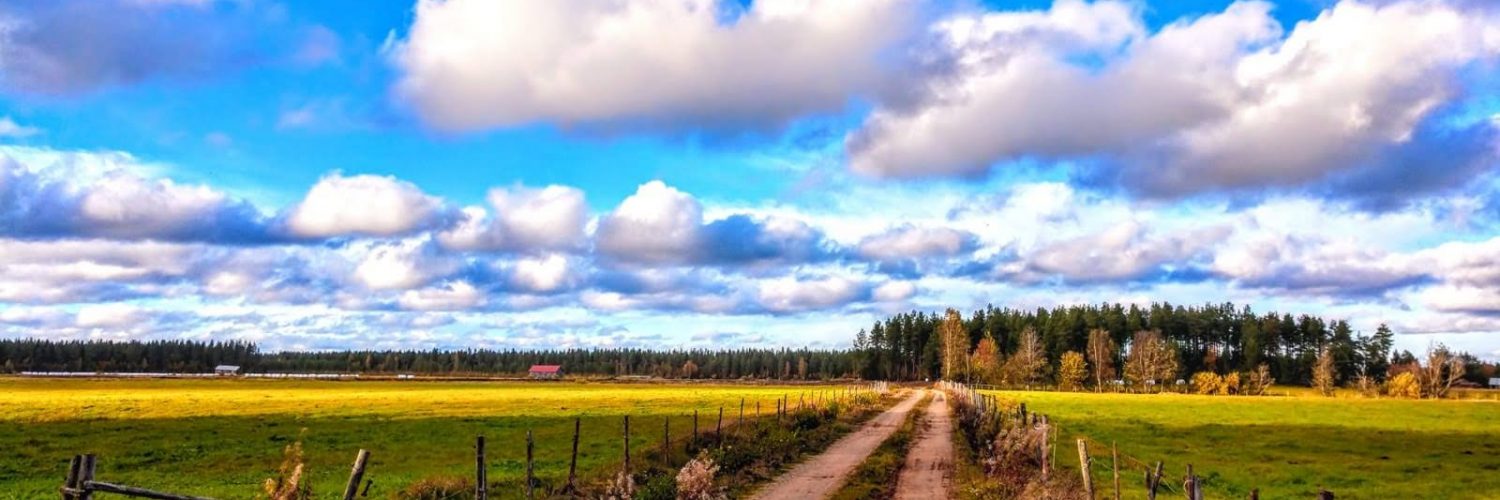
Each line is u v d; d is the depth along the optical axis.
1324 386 147.38
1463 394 138.12
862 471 27.20
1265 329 183.25
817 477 26.16
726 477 24.80
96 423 53.00
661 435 44.50
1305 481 31.78
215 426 51.25
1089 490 20.47
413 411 66.62
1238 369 186.50
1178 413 74.00
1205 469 34.56
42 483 28.28
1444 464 37.28
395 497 21.48
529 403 79.38
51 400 79.38
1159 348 157.62
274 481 15.02
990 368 170.00
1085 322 192.50
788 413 48.16
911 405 77.50
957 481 25.80
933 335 199.62
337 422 55.12
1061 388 158.38
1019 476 24.80
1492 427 60.69
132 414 61.03
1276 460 38.50
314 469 31.42
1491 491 29.55
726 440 32.62
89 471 11.77
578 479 23.48
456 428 50.75
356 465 14.21
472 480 23.17
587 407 73.19
